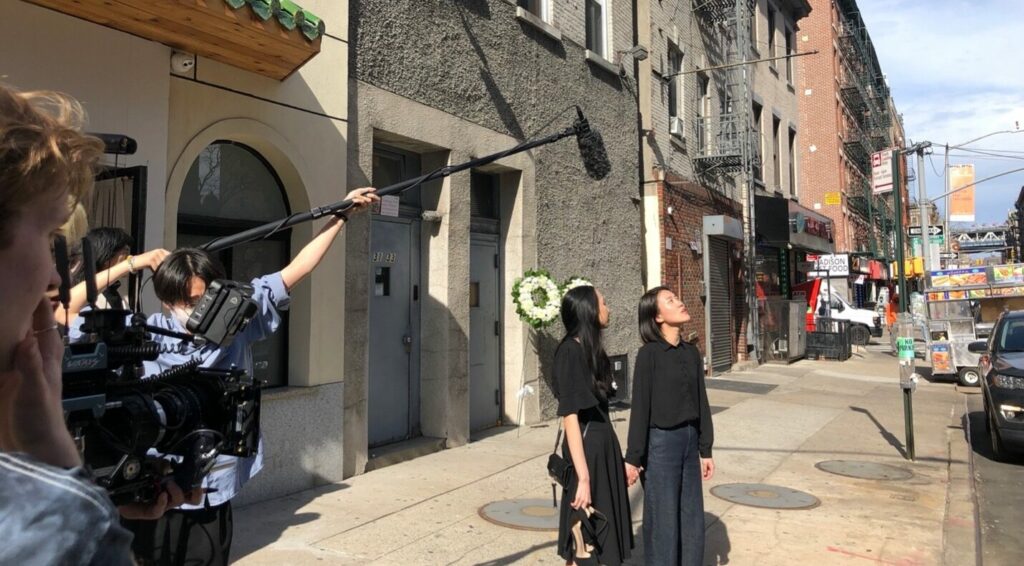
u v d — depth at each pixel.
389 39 6.78
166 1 4.01
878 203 36.06
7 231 0.93
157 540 2.40
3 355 0.97
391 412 7.14
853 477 6.80
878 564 4.58
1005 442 7.74
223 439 1.91
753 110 18.39
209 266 2.56
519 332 8.75
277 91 5.53
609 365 3.69
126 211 4.10
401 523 5.01
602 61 10.58
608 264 10.62
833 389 13.14
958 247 78.31
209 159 5.36
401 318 7.31
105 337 1.69
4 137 0.90
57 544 0.78
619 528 3.54
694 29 15.09
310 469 5.73
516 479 6.27
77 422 1.48
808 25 31.12
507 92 8.51
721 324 15.49
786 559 4.63
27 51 4.00
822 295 25.89
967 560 4.70
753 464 7.31
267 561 4.25
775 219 18.27
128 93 4.47
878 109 42.56
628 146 11.44
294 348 5.78
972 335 14.20
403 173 7.56
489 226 8.70
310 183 5.81
